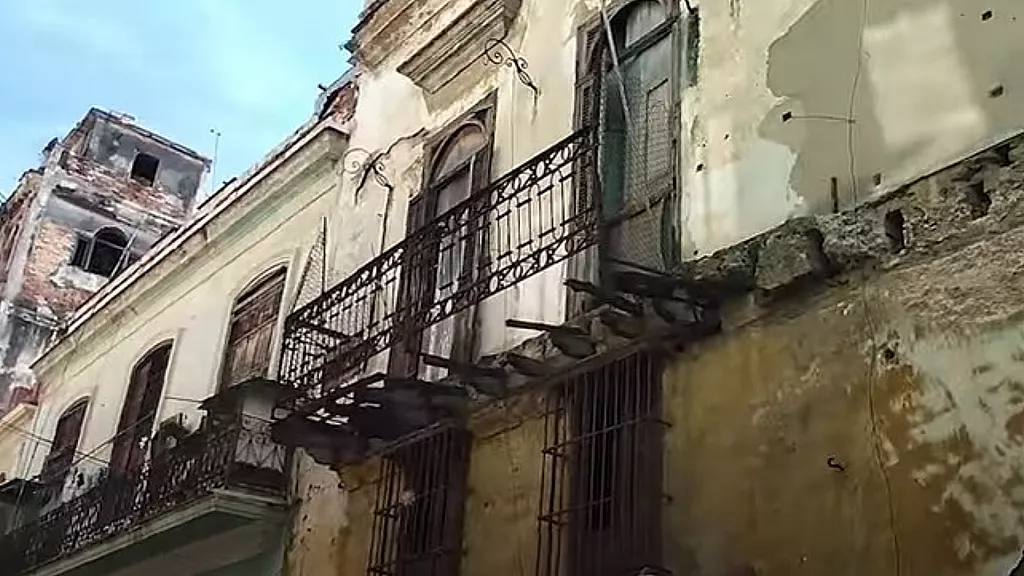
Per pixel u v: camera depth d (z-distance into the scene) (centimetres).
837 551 582
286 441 986
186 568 1261
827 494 599
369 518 971
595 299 762
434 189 1103
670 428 709
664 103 848
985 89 611
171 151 3108
